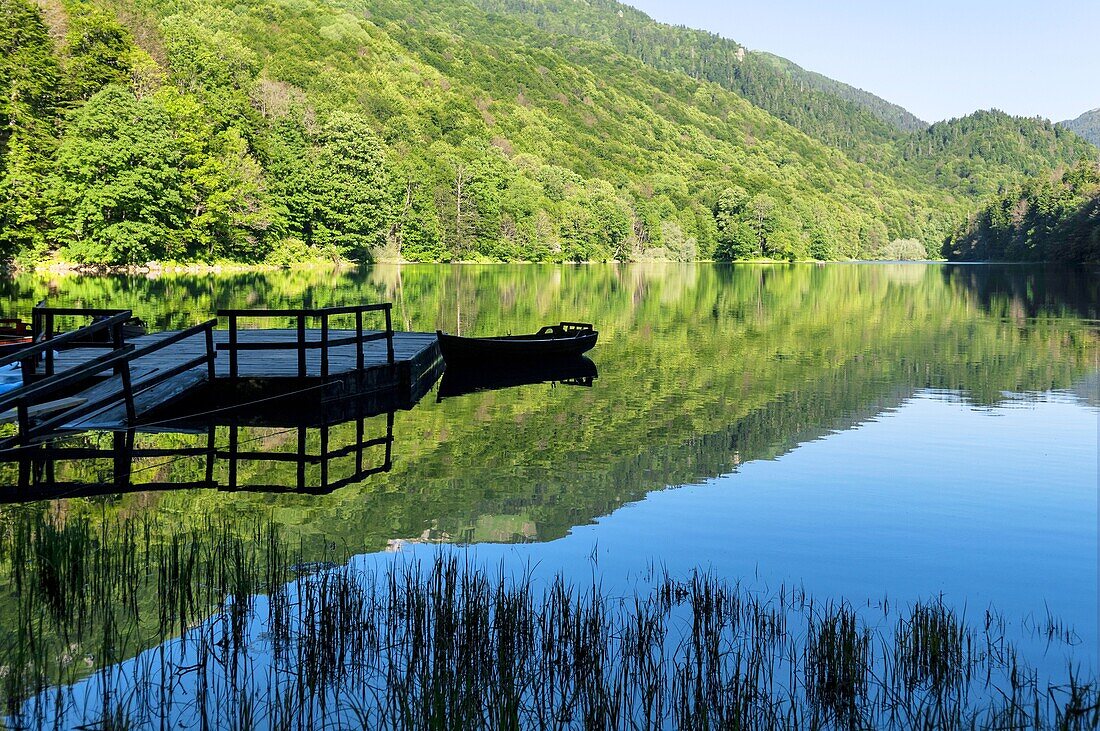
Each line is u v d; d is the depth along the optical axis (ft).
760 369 69.21
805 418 49.57
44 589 22.08
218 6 456.45
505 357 70.28
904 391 58.90
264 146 260.62
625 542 27.99
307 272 230.07
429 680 17.89
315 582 22.43
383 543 27.32
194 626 20.56
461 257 344.49
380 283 186.60
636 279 239.71
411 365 58.18
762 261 491.31
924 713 17.33
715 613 22.03
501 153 442.91
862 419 49.47
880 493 34.19
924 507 32.24
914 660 19.35
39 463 36.88
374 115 412.16
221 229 224.33
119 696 17.46
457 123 470.80
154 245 200.23
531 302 143.84
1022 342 86.33
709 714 16.74
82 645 19.56
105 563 23.95
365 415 49.90
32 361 49.39
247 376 50.06
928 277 257.14
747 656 19.67
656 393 58.23
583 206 404.98
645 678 18.39
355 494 32.99
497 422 48.19
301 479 35.14
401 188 317.83
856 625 21.54
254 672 18.53
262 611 21.54
